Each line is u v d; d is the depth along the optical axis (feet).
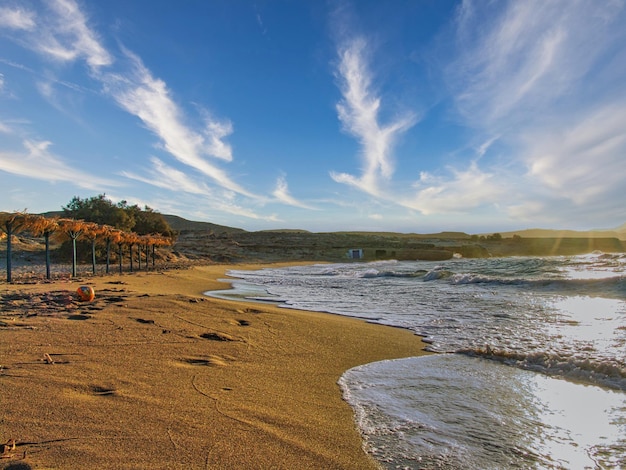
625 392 17.12
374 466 11.01
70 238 84.02
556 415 14.96
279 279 94.38
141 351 20.77
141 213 190.19
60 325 25.84
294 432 12.76
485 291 58.08
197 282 77.25
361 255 232.53
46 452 10.44
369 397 16.51
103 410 13.26
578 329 30.17
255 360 21.09
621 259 98.17
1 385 14.96
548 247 257.14
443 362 22.22
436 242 314.76
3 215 63.41
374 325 33.71
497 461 11.63
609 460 11.78
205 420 13.03
